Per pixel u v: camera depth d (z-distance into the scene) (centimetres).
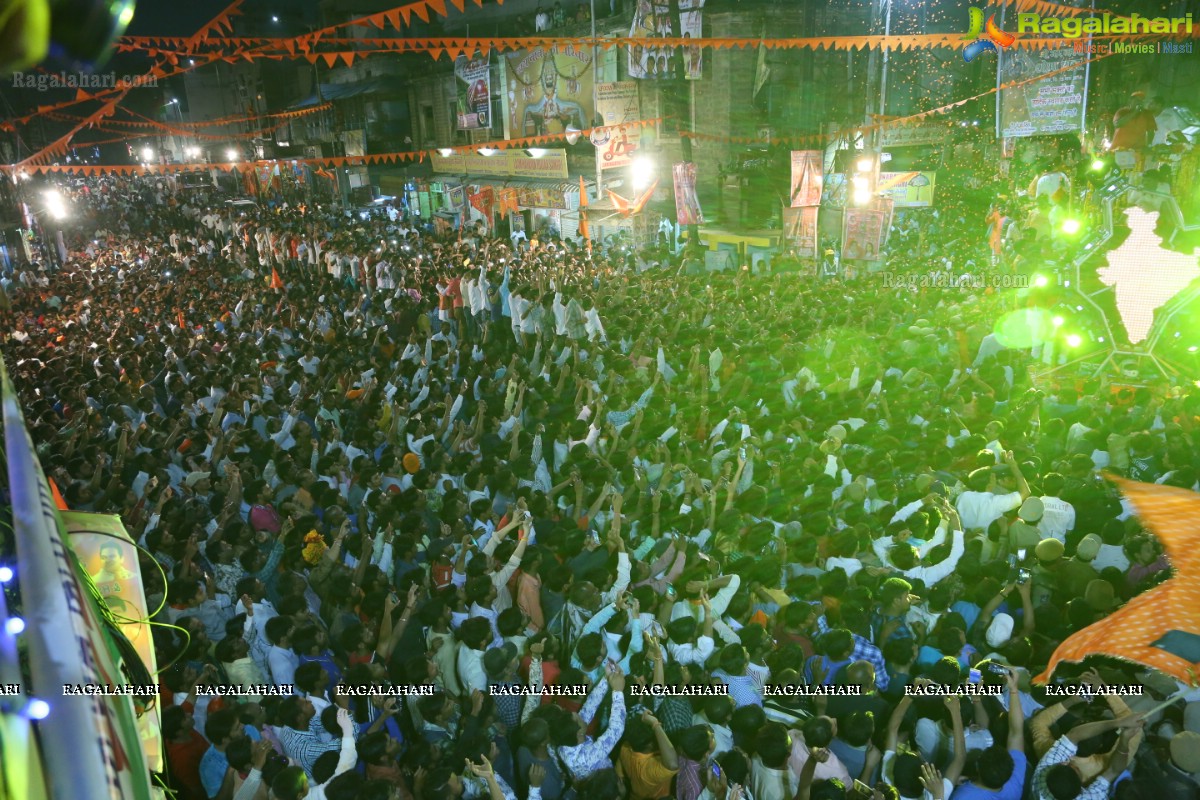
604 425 1018
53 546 170
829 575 653
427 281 2028
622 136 2511
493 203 3117
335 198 4719
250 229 3197
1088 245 1176
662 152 2739
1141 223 1130
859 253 1873
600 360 1273
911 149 2681
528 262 2055
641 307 1527
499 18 3338
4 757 150
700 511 771
